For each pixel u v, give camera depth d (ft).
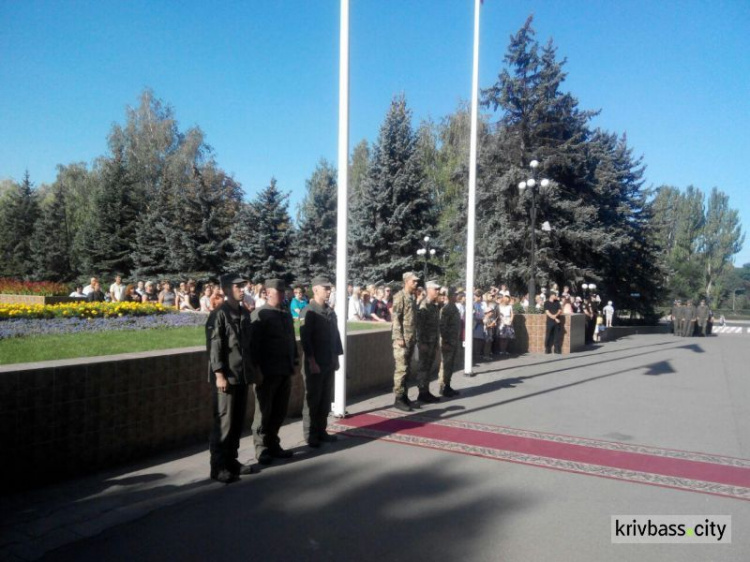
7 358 19.77
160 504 15.29
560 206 96.02
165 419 20.07
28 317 32.63
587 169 103.40
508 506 15.43
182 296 52.54
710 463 19.76
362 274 106.83
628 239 105.40
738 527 14.33
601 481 17.63
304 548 12.76
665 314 177.99
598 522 14.47
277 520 14.30
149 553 12.44
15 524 13.83
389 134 107.45
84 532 13.47
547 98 100.22
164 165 144.05
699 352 59.11
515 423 25.22
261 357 18.95
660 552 12.88
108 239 120.57
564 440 22.44
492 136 102.58
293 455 19.99
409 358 28.04
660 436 23.38
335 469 18.44
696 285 212.84
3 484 15.53
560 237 97.14
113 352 21.90
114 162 124.36
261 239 109.91
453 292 31.48
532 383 36.60
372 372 33.55
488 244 97.76
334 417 25.86
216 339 17.01
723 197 245.86
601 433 23.71
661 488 17.11
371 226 108.47
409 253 108.37
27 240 140.15
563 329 57.41
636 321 130.62
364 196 107.55
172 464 18.78
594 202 105.29
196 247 112.06
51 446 16.58
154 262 114.73
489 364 46.78
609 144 123.44
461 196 112.47
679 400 31.32
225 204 123.54
